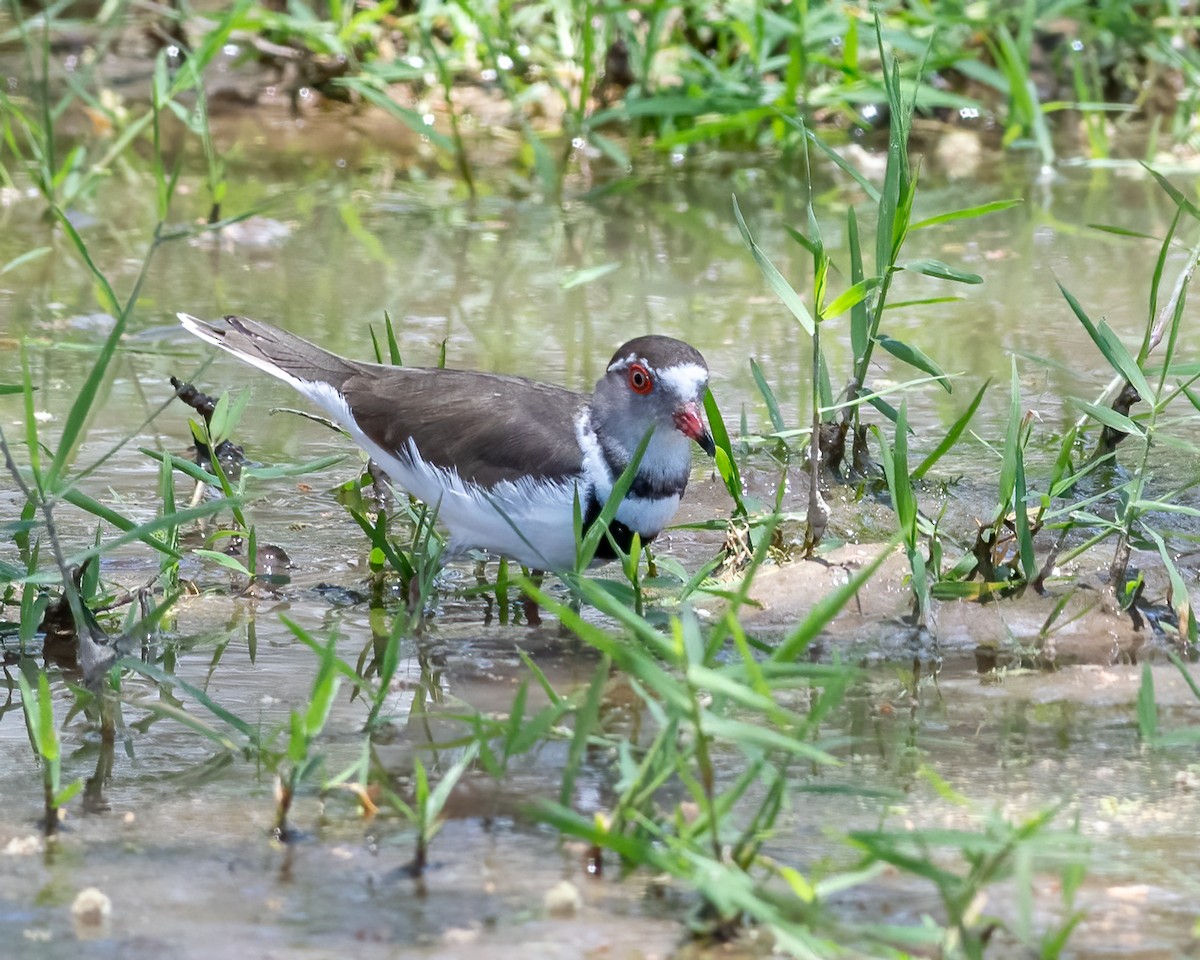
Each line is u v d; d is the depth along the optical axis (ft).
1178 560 36.68
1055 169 66.59
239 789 26.40
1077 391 46.01
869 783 26.43
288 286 53.67
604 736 28.43
